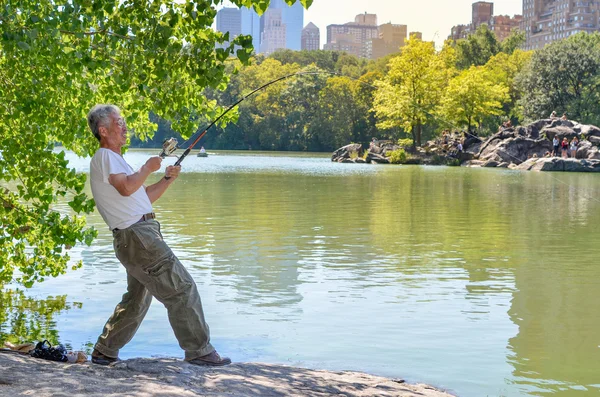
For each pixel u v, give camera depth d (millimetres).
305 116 113938
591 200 23844
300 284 9594
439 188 29219
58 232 7637
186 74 6891
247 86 119938
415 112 65312
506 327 7496
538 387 5719
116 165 4844
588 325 7586
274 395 4422
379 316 7891
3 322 7406
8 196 7938
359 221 17125
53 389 4008
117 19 6277
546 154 51469
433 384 5754
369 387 4969
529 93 85750
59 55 6266
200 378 4559
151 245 4871
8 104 6898
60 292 8836
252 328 7352
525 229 15805
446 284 9695
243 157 75688
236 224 16266
